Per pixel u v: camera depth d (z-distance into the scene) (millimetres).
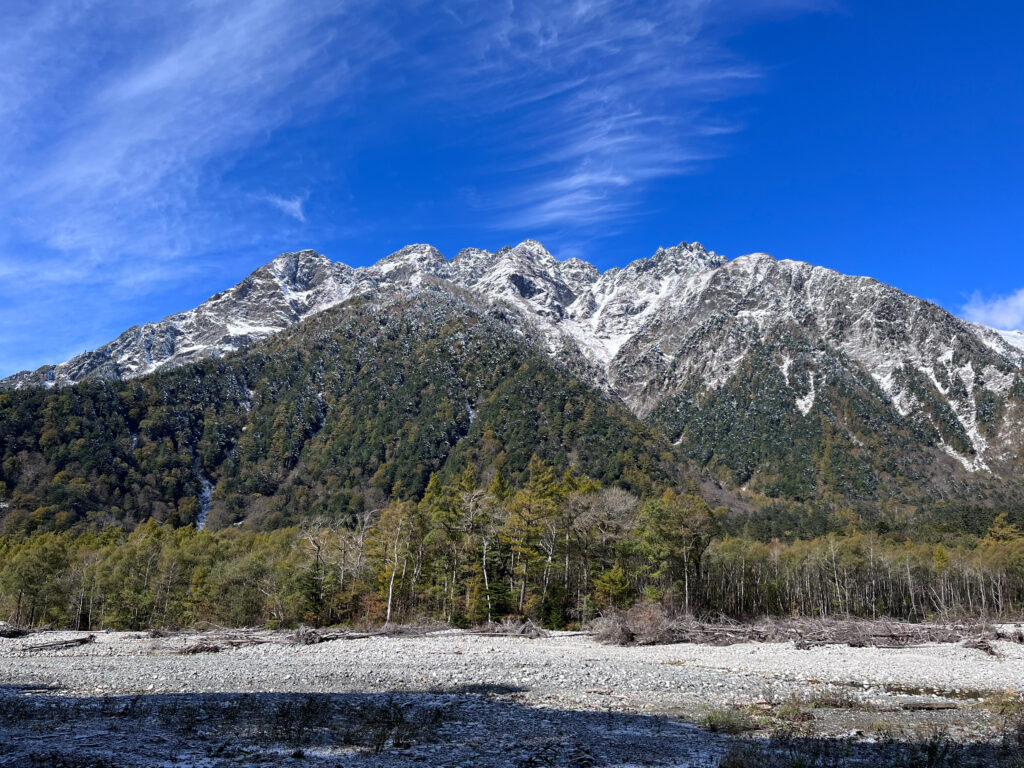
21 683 29922
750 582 86562
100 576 76750
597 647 44281
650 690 27297
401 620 65000
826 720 21406
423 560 68750
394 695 25797
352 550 67312
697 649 43094
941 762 15281
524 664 34719
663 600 62719
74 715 20500
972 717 22047
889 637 47625
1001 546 98062
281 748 15859
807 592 94562
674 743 17812
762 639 47562
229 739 16922
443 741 17312
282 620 66562
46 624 79312
